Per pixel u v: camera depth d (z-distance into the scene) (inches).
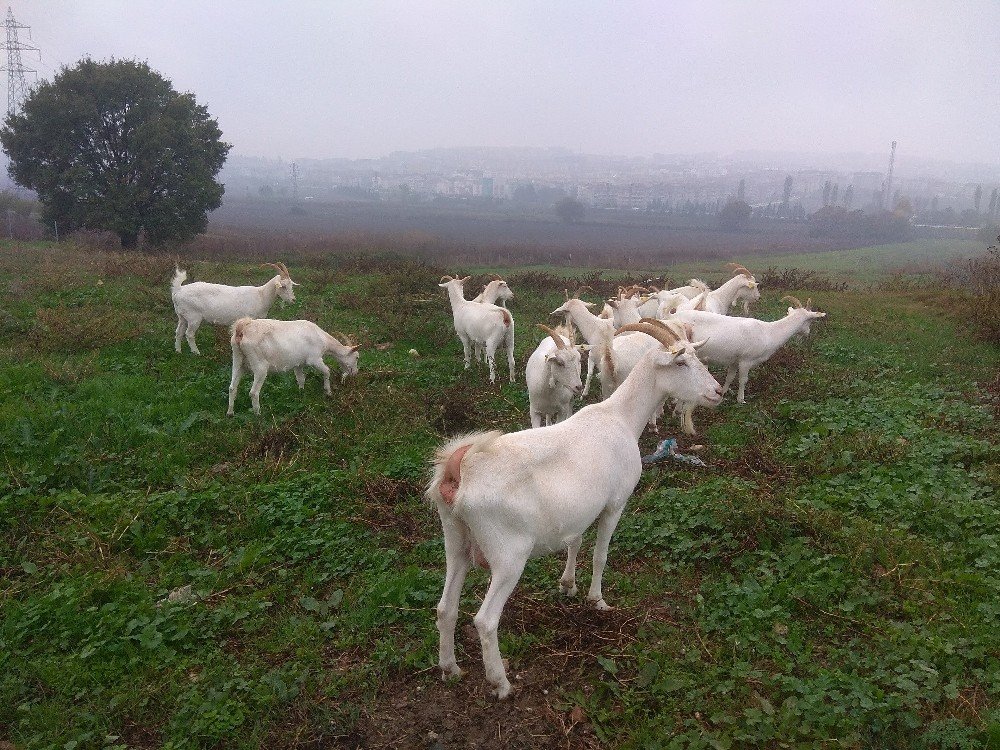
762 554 219.1
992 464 275.0
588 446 180.5
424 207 4680.1
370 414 347.9
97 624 192.1
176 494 263.4
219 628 194.2
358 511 257.9
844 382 402.0
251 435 324.5
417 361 462.3
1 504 250.2
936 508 237.8
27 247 958.4
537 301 731.4
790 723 153.6
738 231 3164.4
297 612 203.5
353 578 217.6
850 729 151.4
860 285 1013.8
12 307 517.3
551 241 2391.7
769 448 301.4
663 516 245.0
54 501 254.8
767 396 389.4
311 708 165.0
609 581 215.3
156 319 520.7
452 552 168.2
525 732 159.2
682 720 157.2
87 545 232.1
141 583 213.2
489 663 163.2
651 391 202.4
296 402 371.6
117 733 159.6
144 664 179.8
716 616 192.9
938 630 180.5
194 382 389.7
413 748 155.9
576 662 180.2
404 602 203.2
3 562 224.2
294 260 1077.8
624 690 168.6
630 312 483.5
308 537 239.5
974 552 215.3
